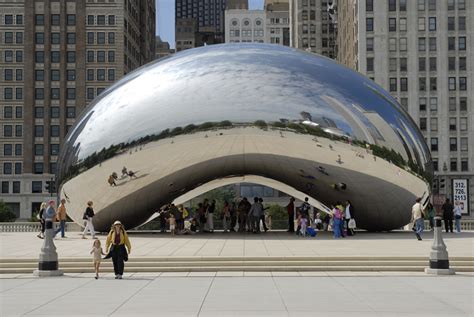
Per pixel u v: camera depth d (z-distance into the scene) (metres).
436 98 87.19
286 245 22.39
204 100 25.72
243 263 17.69
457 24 87.00
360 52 87.19
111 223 29.22
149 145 25.78
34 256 19.28
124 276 16.52
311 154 25.92
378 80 87.06
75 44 99.88
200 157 26.22
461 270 17.11
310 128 25.38
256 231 30.58
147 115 26.03
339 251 19.81
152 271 17.33
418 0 87.06
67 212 29.89
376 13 87.19
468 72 86.75
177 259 17.94
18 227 39.78
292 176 28.27
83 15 99.69
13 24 99.44
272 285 14.60
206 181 29.58
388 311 11.08
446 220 32.41
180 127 25.55
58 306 11.82
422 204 28.95
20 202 98.12
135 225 30.38
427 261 17.64
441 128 86.75
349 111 25.92
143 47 119.69
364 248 20.95
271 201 95.50
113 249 15.91
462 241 24.88
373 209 28.25
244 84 25.91
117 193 27.19
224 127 25.36
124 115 26.39
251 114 25.36
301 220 28.12
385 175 26.58
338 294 13.14
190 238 26.64
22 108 99.12
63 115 99.31
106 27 100.00
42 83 99.44
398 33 87.12
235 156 26.55
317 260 17.83
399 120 27.03
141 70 28.08
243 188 96.00
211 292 13.52
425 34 87.00
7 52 99.38
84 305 11.91
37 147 99.19
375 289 13.87
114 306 11.78
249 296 12.92
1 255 19.77
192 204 81.69
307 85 26.06
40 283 15.27
